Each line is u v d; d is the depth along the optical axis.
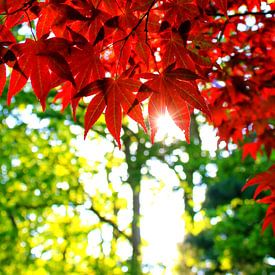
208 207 16.64
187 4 1.85
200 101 1.69
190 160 15.51
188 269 14.68
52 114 12.73
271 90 3.22
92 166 13.84
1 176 12.29
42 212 12.73
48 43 1.64
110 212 14.95
